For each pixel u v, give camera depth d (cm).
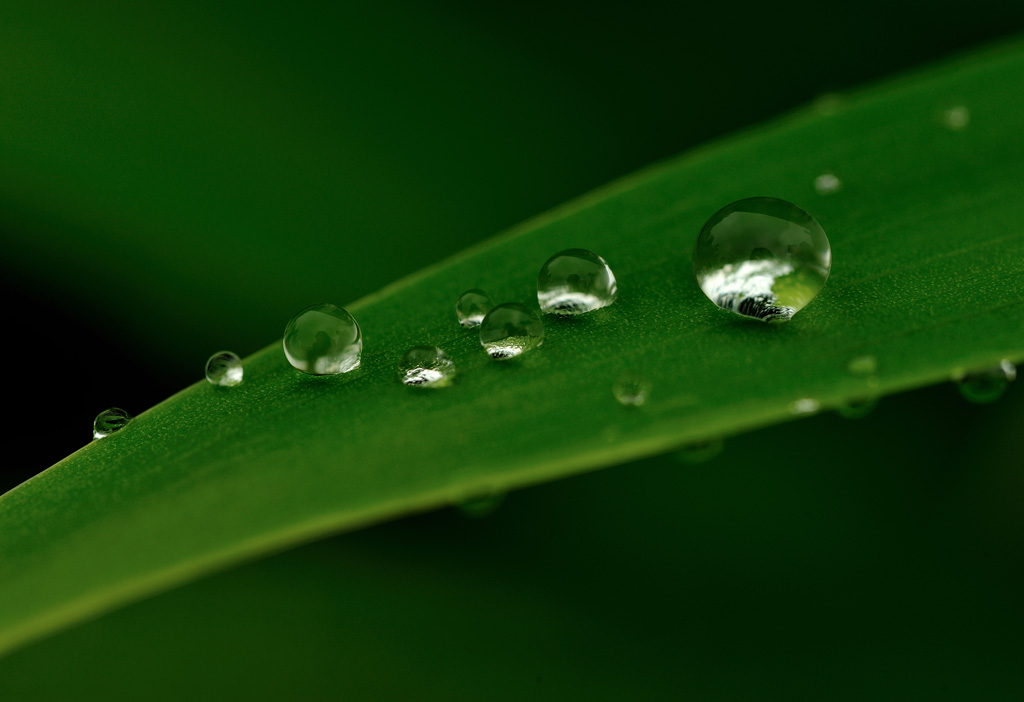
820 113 10
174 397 9
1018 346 9
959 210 9
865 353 9
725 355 9
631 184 9
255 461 9
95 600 8
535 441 9
